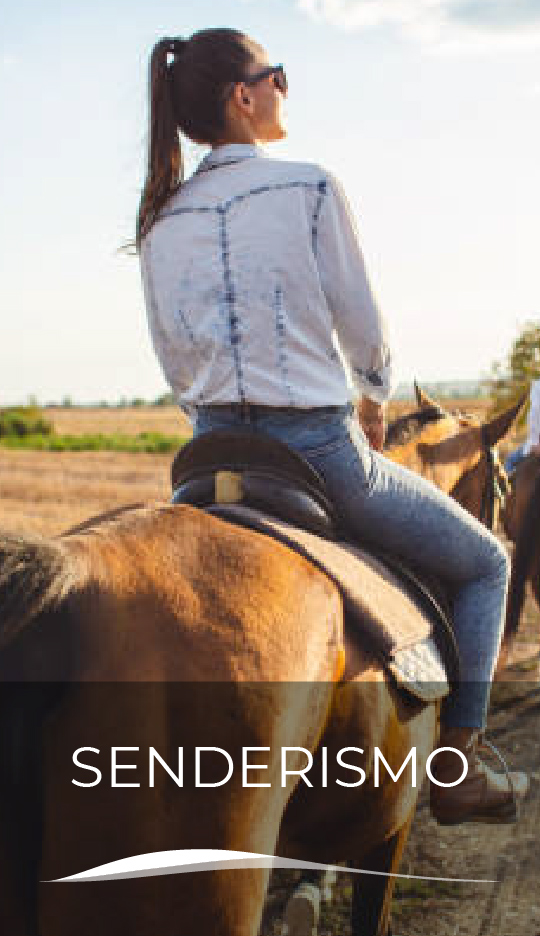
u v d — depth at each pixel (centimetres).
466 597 267
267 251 222
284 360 225
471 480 349
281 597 195
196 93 238
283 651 188
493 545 267
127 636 169
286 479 226
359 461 233
